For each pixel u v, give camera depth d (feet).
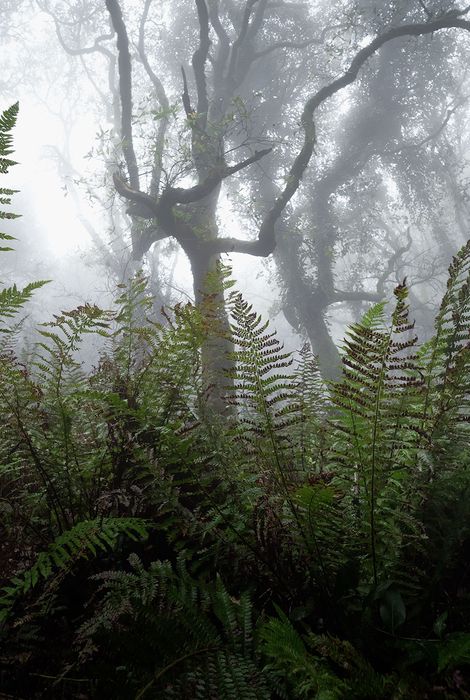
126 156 46.60
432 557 4.23
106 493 4.88
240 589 4.50
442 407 4.66
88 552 4.74
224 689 3.02
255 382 4.73
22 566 4.44
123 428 5.56
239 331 4.76
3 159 4.00
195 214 50.62
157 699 3.03
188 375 5.75
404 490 4.68
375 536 4.17
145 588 3.83
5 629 3.86
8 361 5.73
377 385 4.27
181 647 3.32
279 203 46.80
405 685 3.01
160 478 4.66
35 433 5.68
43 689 3.61
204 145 42.75
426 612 4.02
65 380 5.95
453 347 4.80
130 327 6.31
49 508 5.31
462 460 4.67
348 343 4.28
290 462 5.23
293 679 3.24
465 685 3.00
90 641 3.48
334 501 4.39
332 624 3.98
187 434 4.97
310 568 4.31
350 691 2.97
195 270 47.70
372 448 4.23
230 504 4.73
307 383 6.20
